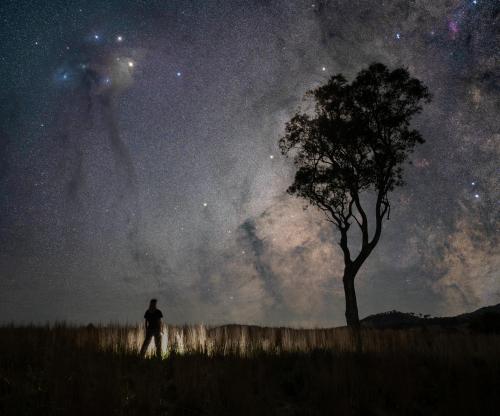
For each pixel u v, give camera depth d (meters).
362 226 20.28
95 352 9.12
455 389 7.59
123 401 6.23
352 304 19.30
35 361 8.16
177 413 6.23
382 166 20.52
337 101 21.19
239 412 6.15
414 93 20.66
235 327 15.55
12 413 5.57
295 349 11.10
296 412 6.69
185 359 8.91
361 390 7.30
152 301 10.86
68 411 5.59
